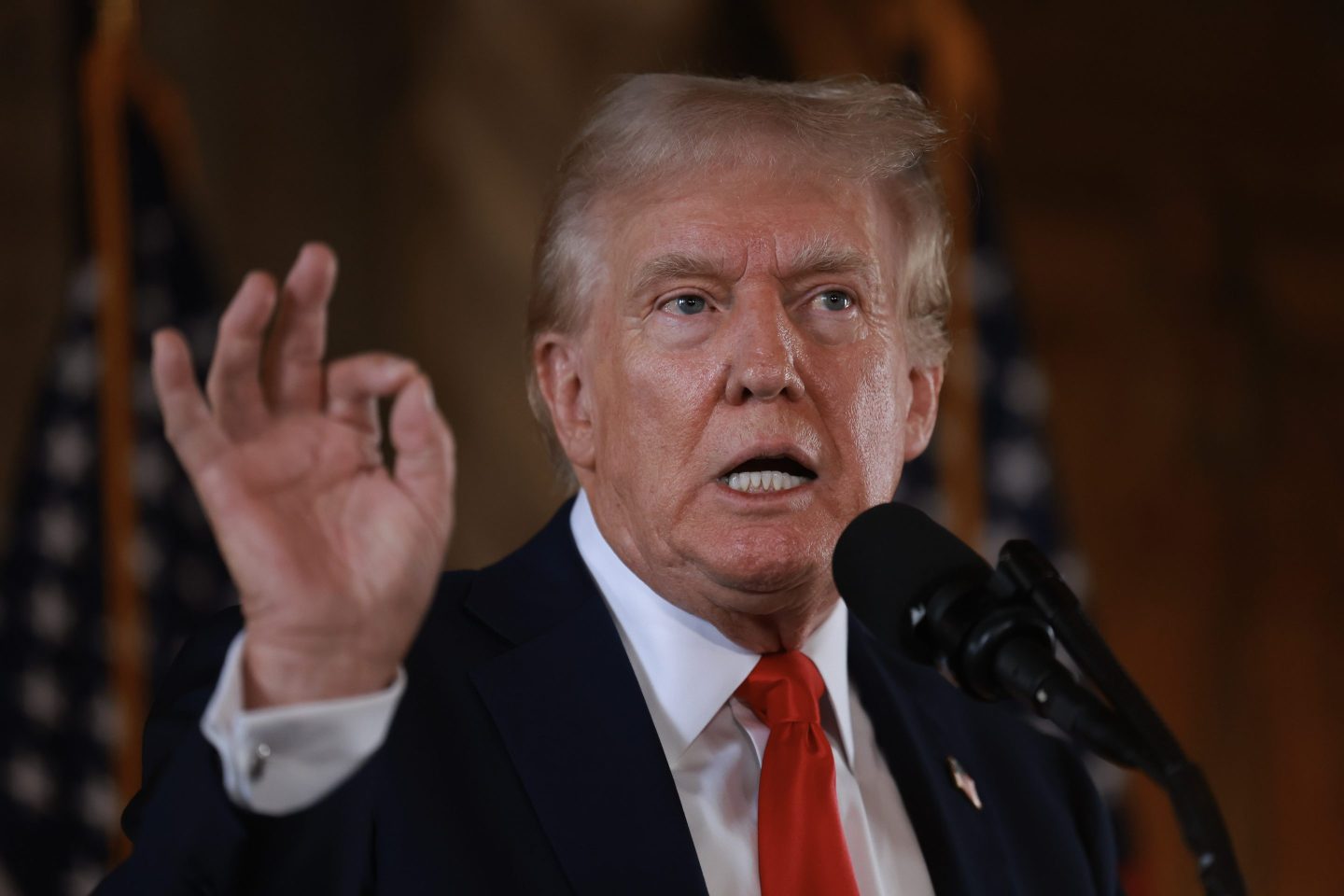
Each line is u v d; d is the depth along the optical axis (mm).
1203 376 27578
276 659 4910
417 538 5078
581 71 21781
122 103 16500
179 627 15367
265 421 5066
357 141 21609
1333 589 27625
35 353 19391
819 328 6578
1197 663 26938
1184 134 28094
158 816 4824
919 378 7555
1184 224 27844
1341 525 27781
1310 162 28797
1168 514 27047
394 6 22031
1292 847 26938
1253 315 27906
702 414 6379
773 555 6246
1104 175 27500
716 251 6484
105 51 16547
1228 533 27344
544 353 7234
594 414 6895
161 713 5613
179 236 16469
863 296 6688
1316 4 28938
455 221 21484
